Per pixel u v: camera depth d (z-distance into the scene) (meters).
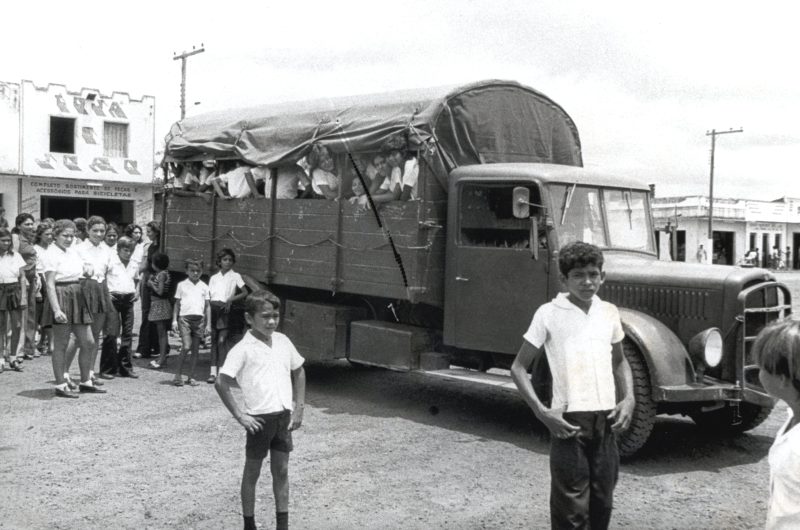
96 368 10.24
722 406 6.52
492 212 7.46
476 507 5.25
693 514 5.21
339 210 8.55
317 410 8.13
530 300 7.17
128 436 6.89
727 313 6.45
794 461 2.26
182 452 6.43
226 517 5.01
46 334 11.26
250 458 4.57
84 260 8.62
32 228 11.16
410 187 7.85
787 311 6.87
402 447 6.73
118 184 30.25
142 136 30.58
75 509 5.12
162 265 10.27
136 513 5.06
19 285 9.82
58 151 28.88
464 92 7.89
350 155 8.49
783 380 2.40
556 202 7.19
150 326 11.13
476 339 7.56
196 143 10.58
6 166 27.56
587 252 3.88
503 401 8.70
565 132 8.84
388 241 7.95
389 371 10.41
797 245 52.78
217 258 9.67
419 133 7.74
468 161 7.97
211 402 8.25
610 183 7.67
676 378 6.15
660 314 6.80
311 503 5.28
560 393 3.88
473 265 7.55
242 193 9.95
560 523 3.86
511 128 8.31
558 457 3.85
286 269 9.30
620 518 5.12
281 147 9.30
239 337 9.37
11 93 27.50
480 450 6.66
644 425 6.21
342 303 9.18
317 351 8.84
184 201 10.95
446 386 9.52
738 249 48.84
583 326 3.90
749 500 5.51
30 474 5.81
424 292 7.76
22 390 8.79
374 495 5.46
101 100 29.44
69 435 6.91
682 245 47.19
